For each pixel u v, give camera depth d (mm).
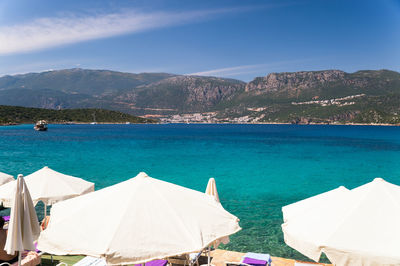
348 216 4285
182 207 4473
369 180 22500
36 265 7234
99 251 3703
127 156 35250
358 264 3811
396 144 59594
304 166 29219
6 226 9328
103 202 4469
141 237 3889
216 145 54656
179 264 6688
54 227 4164
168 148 47062
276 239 11070
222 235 4266
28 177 8469
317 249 4047
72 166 26703
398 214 4184
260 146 53062
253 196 17344
